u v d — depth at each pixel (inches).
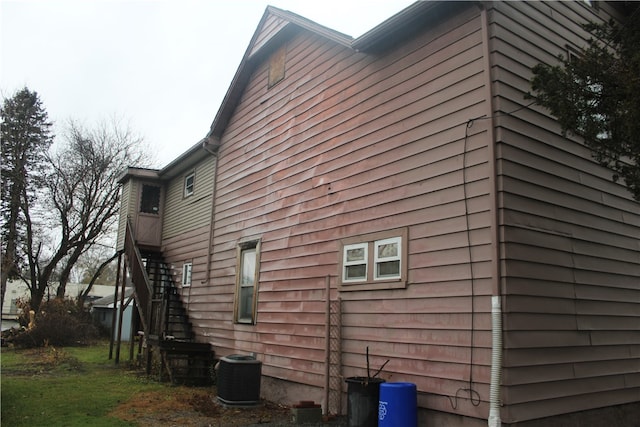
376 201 295.6
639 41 212.4
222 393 343.0
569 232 255.6
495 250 219.8
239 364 343.6
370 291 289.4
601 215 280.4
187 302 539.8
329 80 358.6
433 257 251.8
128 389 394.6
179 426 281.4
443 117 259.3
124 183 677.9
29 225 1106.7
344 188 324.8
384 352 273.0
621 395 266.1
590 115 211.0
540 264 234.5
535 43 262.4
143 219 644.1
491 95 234.8
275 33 424.2
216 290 482.0
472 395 220.7
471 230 233.8
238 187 472.4
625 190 303.9
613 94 202.1
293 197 380.2
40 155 1152.8
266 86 449.1
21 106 1141.1
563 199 256.4
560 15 286.5
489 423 206.2
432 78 270.2
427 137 267.1
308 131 373.7
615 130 207.8
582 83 209.0
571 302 247.9
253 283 423.2
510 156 232.4
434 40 273.1
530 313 224.4
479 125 238.2
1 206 1067.9
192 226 561.9
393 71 299.3
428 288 251.6
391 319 271.4
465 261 234.2
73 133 1176.8
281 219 391.5
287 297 367.9
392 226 280.5
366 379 258.4
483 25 243.3
